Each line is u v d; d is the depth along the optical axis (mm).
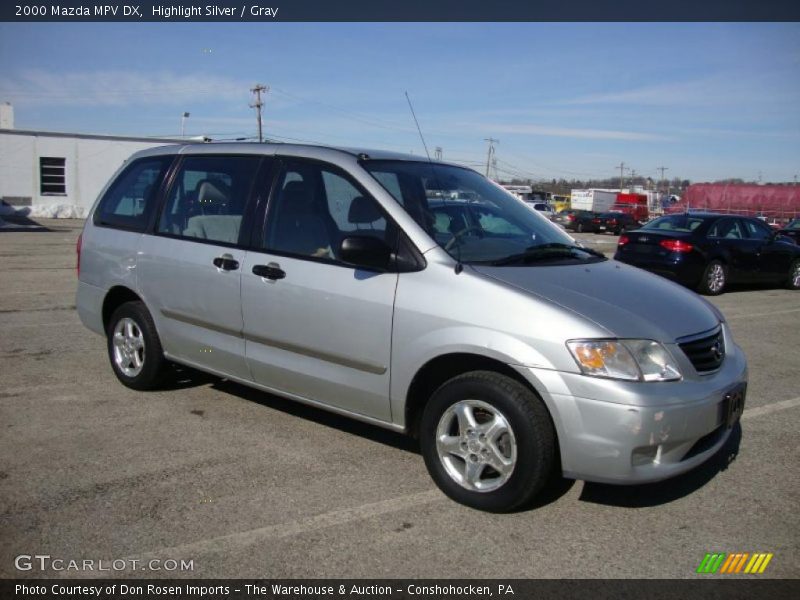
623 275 4160
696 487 4004
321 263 4156
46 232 24266
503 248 4117
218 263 4648
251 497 3736
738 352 4117
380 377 3902
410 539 3350
